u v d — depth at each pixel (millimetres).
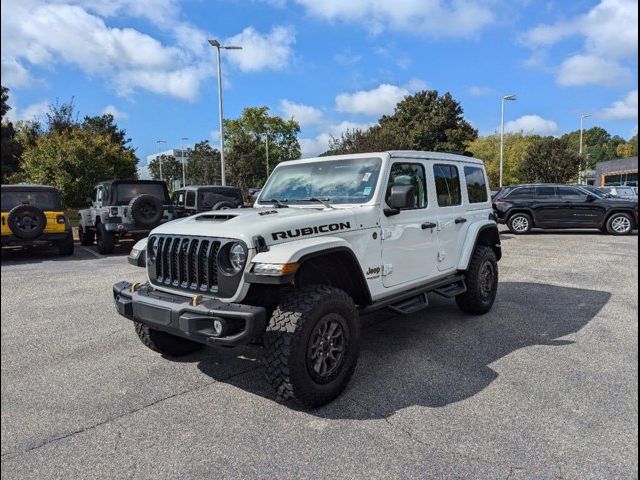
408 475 2551
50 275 8914
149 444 2908
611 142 102312
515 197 15891
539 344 4637
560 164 32812
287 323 3156
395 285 4320
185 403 3455
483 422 3109
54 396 3594
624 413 3199
